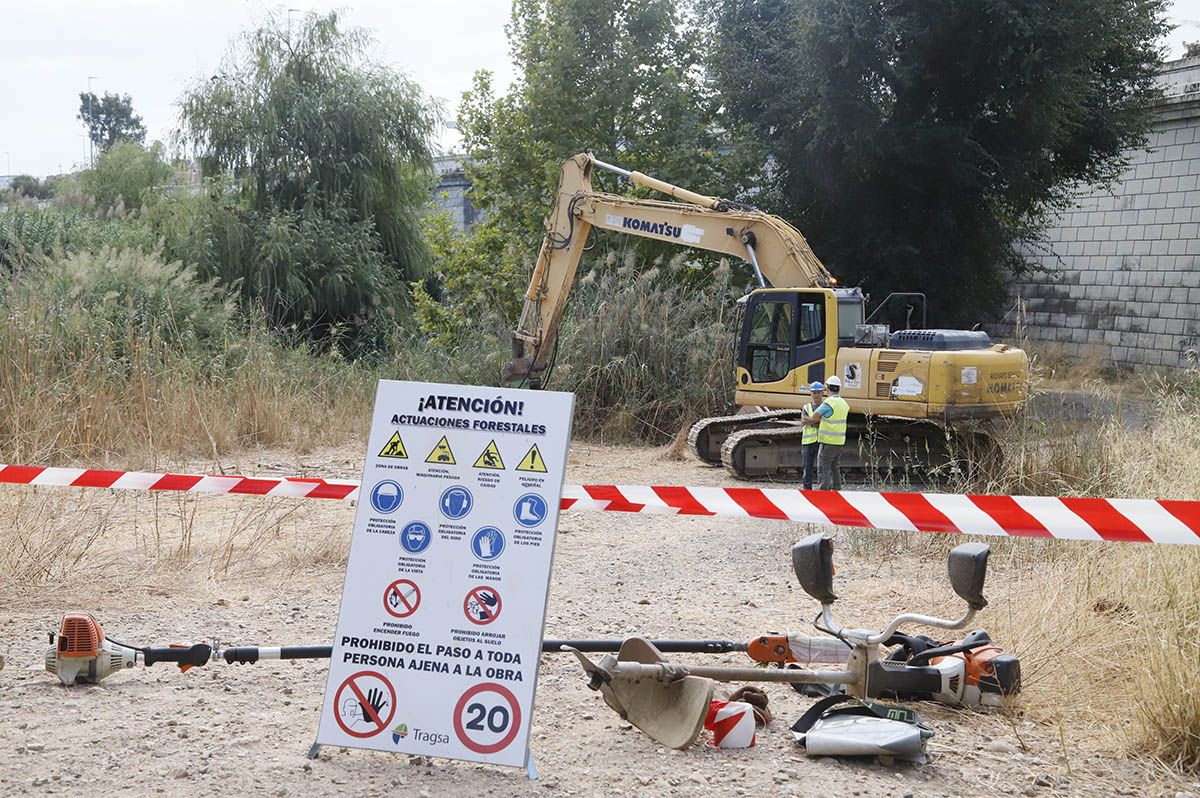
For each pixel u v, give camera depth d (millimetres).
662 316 18391
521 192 23906
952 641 5742
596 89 23328
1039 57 20594
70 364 13586
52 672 5082
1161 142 26094
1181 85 25547
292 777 4004
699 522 10008
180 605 6672
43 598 6648
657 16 23391
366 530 4340
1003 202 24266
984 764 4320
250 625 6262
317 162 26141
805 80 22359
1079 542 7086
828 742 4293
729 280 19109
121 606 6574
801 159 23812
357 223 26344
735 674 4605
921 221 23562
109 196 32906
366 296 25625
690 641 5215
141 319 17531
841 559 8344
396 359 20547
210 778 3980
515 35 24234
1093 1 20750
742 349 14750
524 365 16359
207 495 10531
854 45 21094
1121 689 5035
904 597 7016
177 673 5305
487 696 4086
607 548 8891
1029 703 5004
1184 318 25703
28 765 4078
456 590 4207
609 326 18328
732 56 24281
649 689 4621
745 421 14805
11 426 11500
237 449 14008
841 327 13969
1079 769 4305
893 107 22578
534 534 4215
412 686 4152
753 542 9016
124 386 13820
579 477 13797
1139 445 9031
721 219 15289
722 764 4246
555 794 3916
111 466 11742
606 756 4312
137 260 19438
